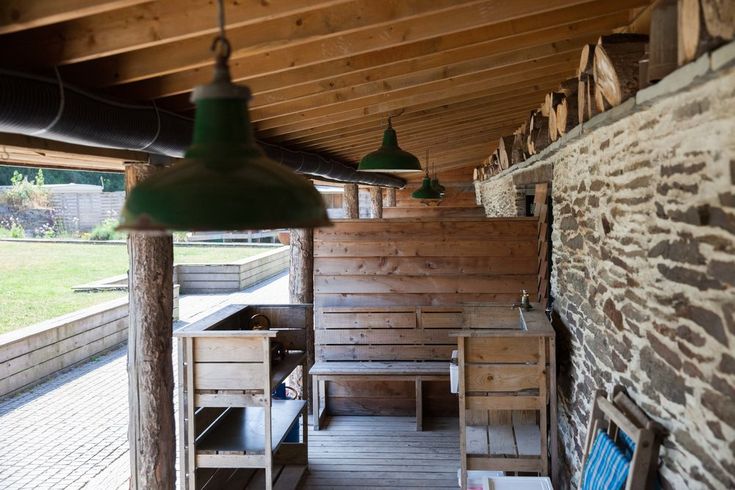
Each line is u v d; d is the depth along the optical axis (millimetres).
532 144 6027
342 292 6594
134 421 4133
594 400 3363
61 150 3391
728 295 2039
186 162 1325
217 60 1371
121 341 10469
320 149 6988
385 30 3340
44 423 6820
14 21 2207
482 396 4191
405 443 6059
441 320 6496
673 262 2514
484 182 13039
